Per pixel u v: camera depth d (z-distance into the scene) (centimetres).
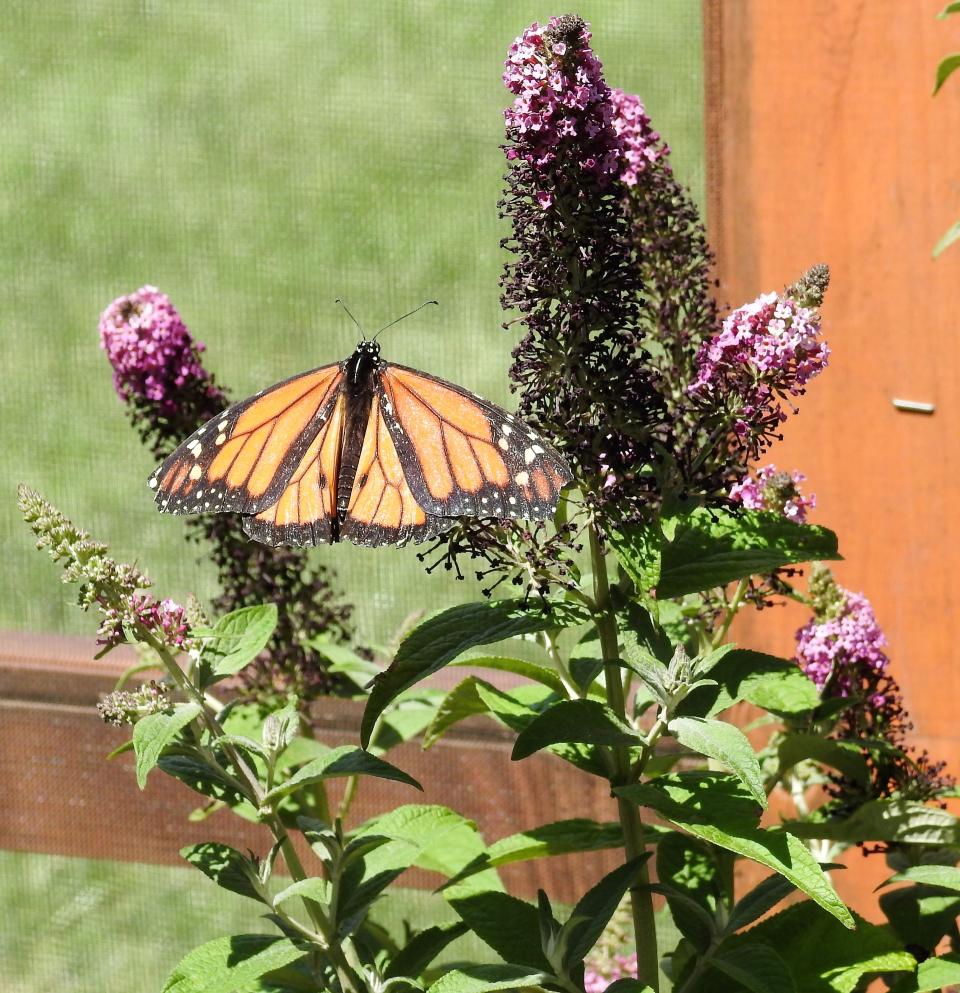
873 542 181
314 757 177
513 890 185
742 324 169
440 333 225
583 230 168
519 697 176
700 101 222
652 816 185
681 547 170
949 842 174
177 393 180
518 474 168
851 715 176
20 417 229
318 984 172
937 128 179
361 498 172
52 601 205
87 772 186
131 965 194
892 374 180
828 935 171
